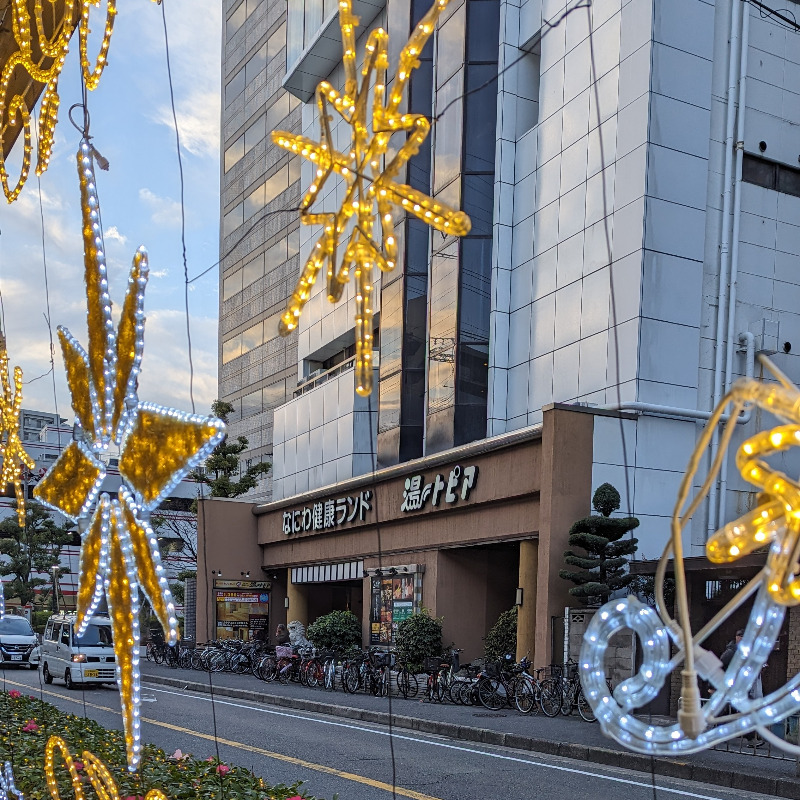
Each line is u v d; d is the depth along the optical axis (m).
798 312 17.70
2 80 4.52
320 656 20.78
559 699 13.64
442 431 20.39
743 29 17.33
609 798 7.80
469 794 7.89
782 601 1.93
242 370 40.84
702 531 15.94
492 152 20.17
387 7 23.16
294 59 29.72
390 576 22.23
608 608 2.13
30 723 7.46
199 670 25.67
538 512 16.92
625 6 16.78
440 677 16.25
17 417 4.74
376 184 2.65
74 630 3.61
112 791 3.74
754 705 1.96
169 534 34.28
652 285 16.06
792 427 1.86
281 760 9.58
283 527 28.64
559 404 15.73
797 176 18.14
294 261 35.28
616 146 16.83
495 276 19.95
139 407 3.29
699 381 16.58
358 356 2.69
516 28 20.19
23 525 4.76
